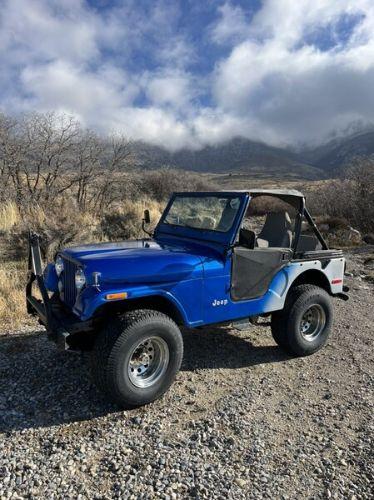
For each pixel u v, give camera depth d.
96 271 3.66
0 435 3.46
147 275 3.82
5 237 10.09
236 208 4.43
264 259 4.61
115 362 3.63
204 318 4.25
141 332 3.71
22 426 3.58
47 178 13.27
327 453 3.38
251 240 4.06
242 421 3.76
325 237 13.80
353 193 17.06
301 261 5.00
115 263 3.77
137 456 3.27
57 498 2.83
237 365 4.87
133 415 3.80
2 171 12.52
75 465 3.15
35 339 5.29
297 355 5.11
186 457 3.27
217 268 4.24
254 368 4.80
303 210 5.02
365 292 8.09
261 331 5.91
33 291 6.61
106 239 10.59
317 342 5.20
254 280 4.56
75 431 3.54
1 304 6.09
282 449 3.41
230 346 5.38
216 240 4.44
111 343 3.63
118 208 13.43
